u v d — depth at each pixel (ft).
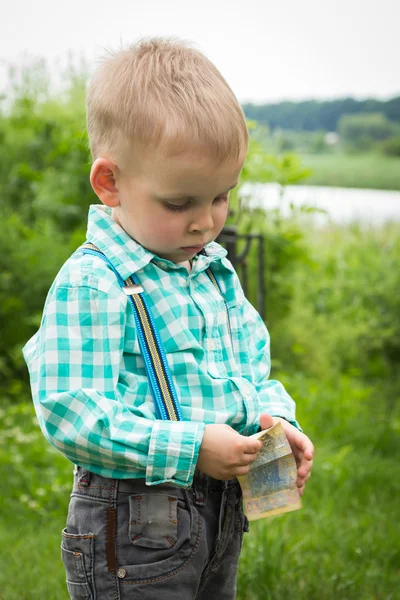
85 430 5.36
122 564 5.63
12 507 12.57
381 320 22.20
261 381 6.73
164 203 5.59
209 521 5.94
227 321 6.42
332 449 15.83
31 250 19.52
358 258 23.50
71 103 22.43
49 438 5.54
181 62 5.82
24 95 23.12
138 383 5.68
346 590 9.71
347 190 40.78
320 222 25.89
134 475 5.51
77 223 20.44
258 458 5.87
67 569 5.81
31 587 9.65
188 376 5.82
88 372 5.52
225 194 5.82
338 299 22.63
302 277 22.17
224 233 13.87
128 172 5.67
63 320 5.61
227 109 5.57
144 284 5.86
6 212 21.16
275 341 21.24
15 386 18.48
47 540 11.19
